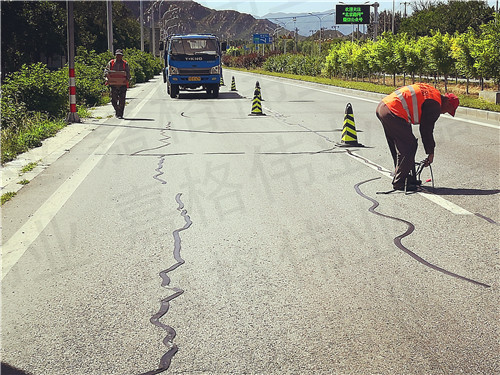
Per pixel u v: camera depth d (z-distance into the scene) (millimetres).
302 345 3871
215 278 5062
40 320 4285
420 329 4082
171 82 28203
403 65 34438
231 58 120375
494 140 13250
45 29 52500
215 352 3795
